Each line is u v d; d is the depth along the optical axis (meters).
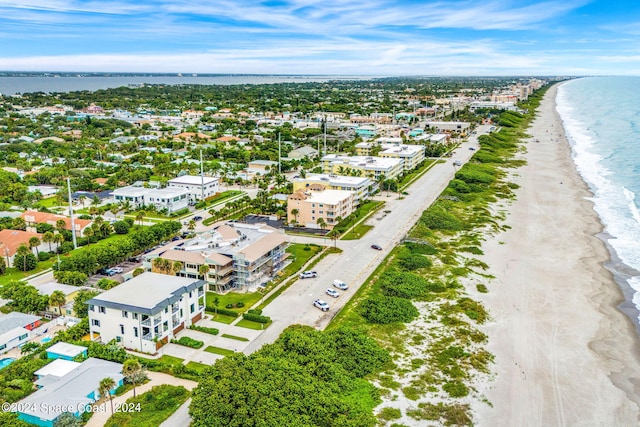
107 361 99.25
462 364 102.19
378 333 114.19
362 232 188.88
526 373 99.88
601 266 155.75
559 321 121.12
